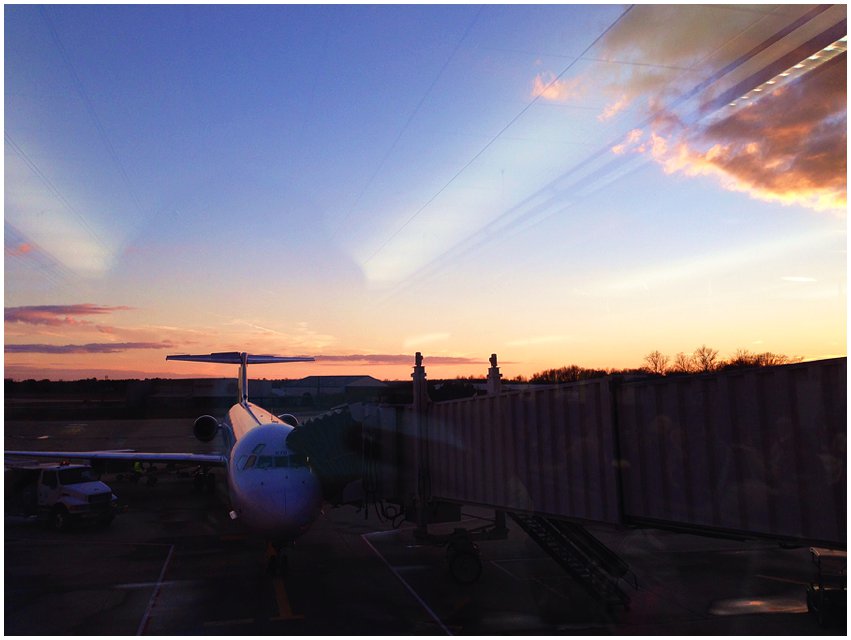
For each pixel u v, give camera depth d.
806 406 6.51
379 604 11.02
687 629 9.55
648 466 8.66
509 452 11.68
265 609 10.70
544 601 11.23
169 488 28.34
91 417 63.47
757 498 7.05
